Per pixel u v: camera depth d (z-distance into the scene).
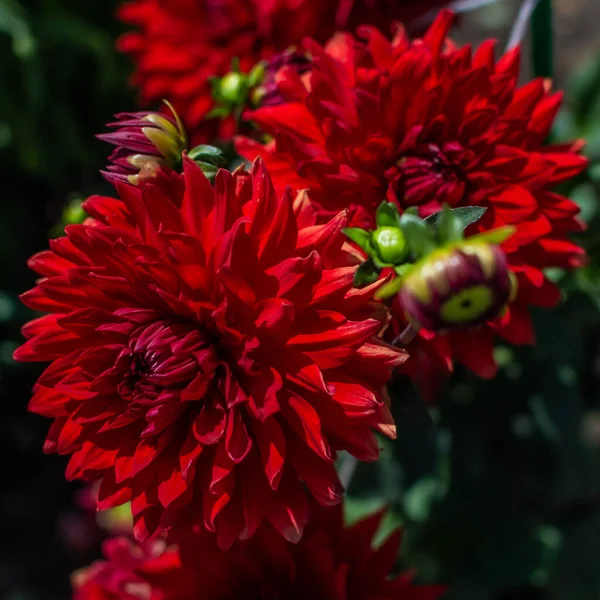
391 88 0.53
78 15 1.01
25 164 1.06
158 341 0.49
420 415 0.57
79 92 1.06
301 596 0.58
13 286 1.08
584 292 0.71
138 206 0.50
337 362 0.49
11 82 0.99
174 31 0.68
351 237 0.50
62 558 1.06
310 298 0.49
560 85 1.13
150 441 0.50
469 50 0.54
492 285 0.44
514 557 0.84
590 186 0.71
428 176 0.53
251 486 0.50
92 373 0.50
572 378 0.75
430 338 0.52
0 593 1.04
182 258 0.49
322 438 0.48
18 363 0.96
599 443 0.96
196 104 0.68
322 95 0.54
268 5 0.65
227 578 0.58
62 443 0.51
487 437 0.79
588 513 0.93
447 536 0.85
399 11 0.67
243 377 0.50
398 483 0.73
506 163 0.54
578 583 0.91
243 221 0.48
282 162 0.54
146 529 0.50
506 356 0.74
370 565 0.59
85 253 0.50
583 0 1.19
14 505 1.10
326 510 0.58
